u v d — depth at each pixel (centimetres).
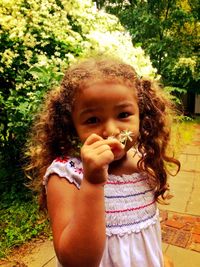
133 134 87
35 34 367
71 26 412
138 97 103
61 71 330
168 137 130
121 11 1024
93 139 74
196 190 390
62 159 96
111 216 97
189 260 251
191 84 1031
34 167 129
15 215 304
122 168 107
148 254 99
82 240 69
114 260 93
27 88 341
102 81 84
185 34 1032
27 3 379
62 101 100
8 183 359
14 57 356
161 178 117
